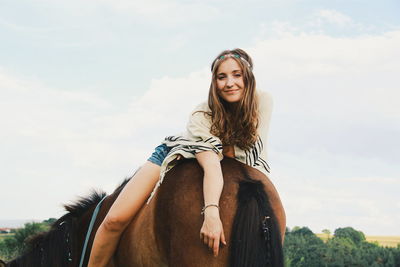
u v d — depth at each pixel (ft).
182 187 8.98
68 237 13.01
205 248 8.39
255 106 10.12
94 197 13.37
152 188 10.07
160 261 9.10
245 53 10.27
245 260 8.09
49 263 13.04
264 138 10.57
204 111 10.12
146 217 9.52
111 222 9.96
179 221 8.67
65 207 13.28
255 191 8.59
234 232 8.32
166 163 9.55
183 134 10.27
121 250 10.27
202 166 9.21
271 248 8.22
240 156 10.25
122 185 12.21
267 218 8.40
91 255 10.68
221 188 8.64
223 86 9.94
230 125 10.09
